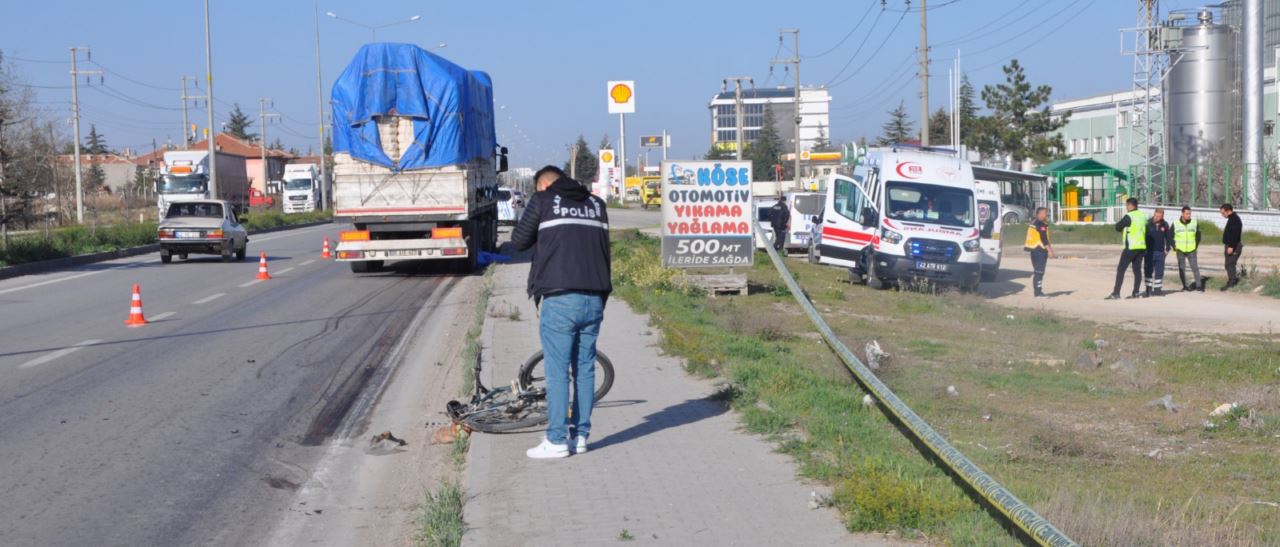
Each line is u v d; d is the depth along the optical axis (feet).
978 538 17.34
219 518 21.75
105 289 70.64
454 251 77.36
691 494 20.93
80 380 36.14
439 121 76.59
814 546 17.79
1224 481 23.25
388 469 25.71
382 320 53.98
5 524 20.95
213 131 155.84
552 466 23.38
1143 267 85.15
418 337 48.08
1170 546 17.79
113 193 330.75
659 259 78.69
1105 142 244.22
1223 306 67.56
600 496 20.98
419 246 77.10
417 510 22.38
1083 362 40.24
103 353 42.14
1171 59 174.09
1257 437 27.53
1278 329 54.65
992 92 234.17
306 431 29.48
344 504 22.93
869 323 54.08
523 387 27.96
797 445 24.23
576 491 21.39
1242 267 83.66
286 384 36.11
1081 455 25.58
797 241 110.22
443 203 77.20
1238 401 31.86
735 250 66.23
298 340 46.57
